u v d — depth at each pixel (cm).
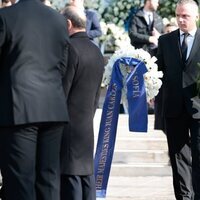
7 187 1196
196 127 1531
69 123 1356
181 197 1558
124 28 2933
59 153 1259
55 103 1210
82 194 1378
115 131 1502
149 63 1501
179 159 1568
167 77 1560
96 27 2305
